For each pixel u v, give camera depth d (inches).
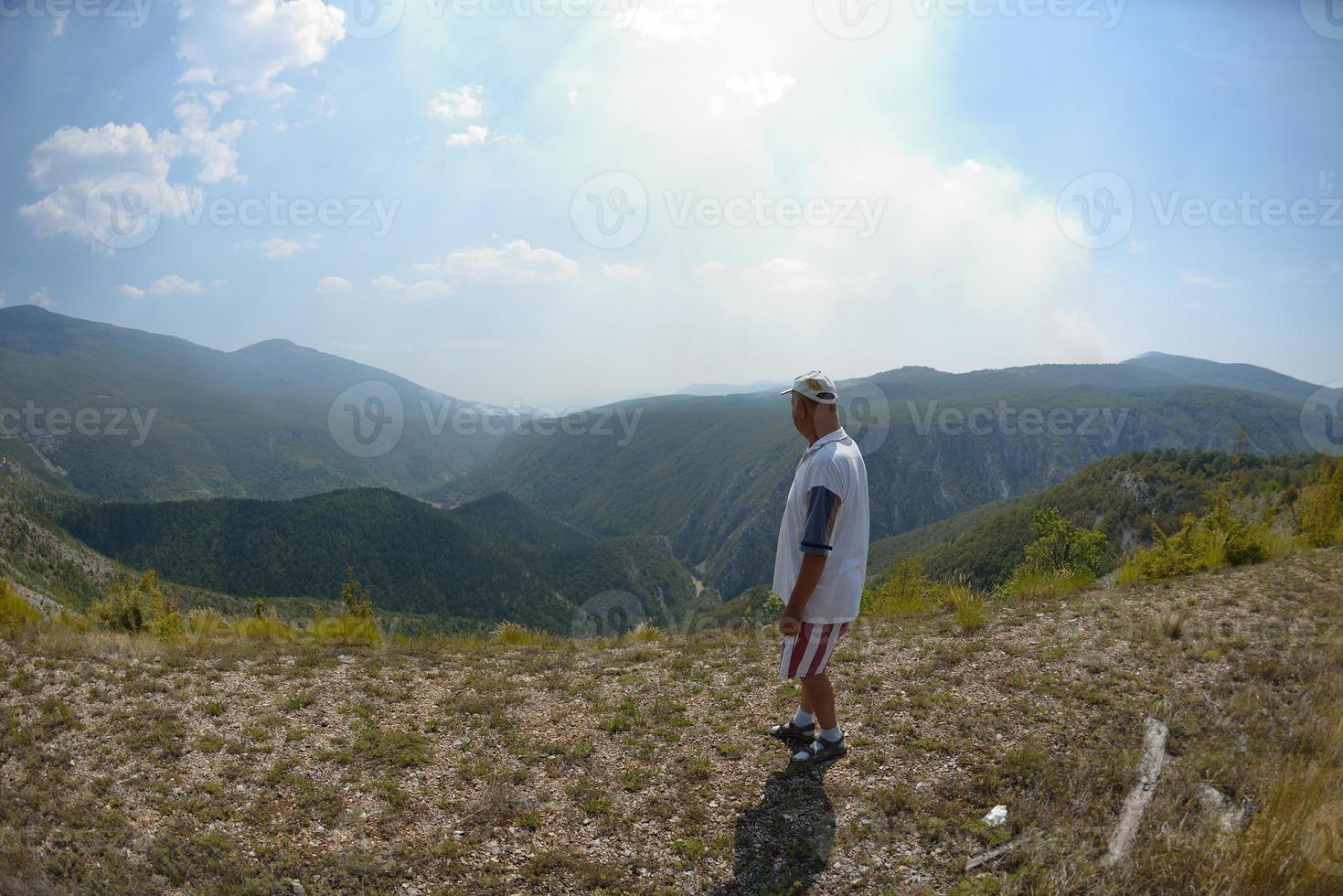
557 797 155.4
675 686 226.7
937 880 120.2
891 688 207.9
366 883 125.9
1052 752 159.2
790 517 153.8
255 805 151.6
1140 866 114.7
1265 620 254.2
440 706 214.7
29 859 128.6
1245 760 147.2
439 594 5128.0
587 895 122.8
